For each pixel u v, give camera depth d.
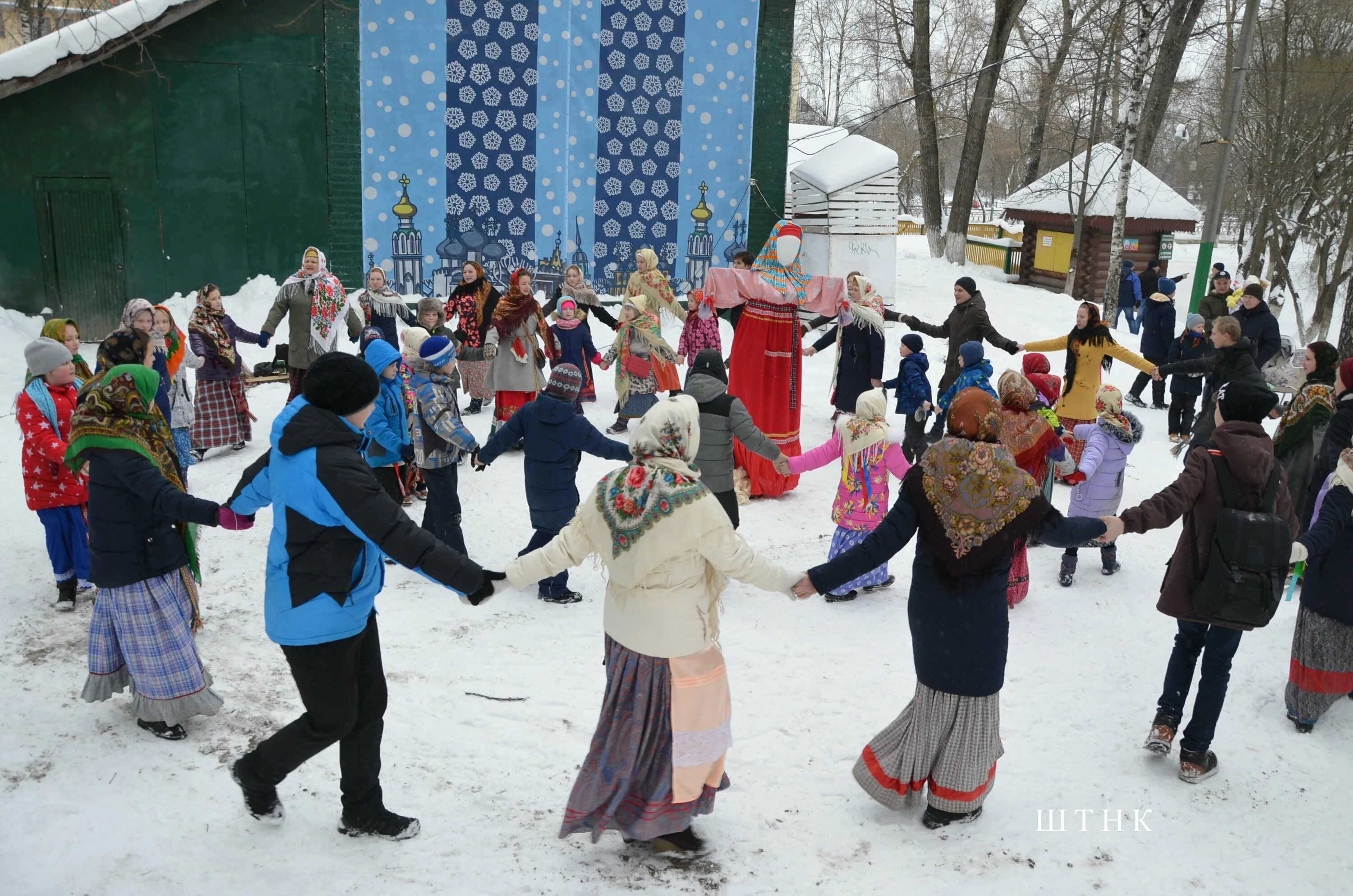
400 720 4.81
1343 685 4.91
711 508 3.55
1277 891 3.80
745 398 8.73
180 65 14.12
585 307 11.30
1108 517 4.07
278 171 14.80
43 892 3.47
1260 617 4.19
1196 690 5.48
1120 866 3.90
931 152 22.33
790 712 5.04
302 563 3.46
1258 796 4.44
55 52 13.04
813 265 16.95
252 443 9.74
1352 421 5.95
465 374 10.88
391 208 15.30
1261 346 10.85
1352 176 24.98
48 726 4.62
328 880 3.60
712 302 8.72
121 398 4.15
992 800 4.32
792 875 3.75
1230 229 48.12
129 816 3.94
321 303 9.68
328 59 14.62
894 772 4.07
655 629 3.56
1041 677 5.55
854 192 16.47
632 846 3.90
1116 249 18.64
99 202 14.13
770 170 16.97
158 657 4.41
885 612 6.40
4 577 6.41
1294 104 25.77
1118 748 4.82
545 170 15.80
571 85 15.64
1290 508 4.45
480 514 8.10
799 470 6.70
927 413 9.27
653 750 3.67
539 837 3.93
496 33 15.19
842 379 10.55
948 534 3.80
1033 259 26.39
